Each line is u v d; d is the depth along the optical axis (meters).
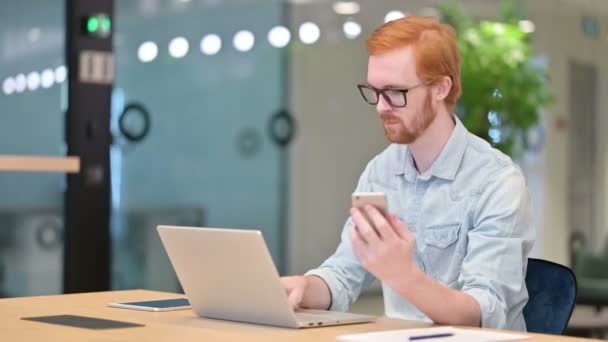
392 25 2.76
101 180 5.90
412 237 2.36
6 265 5.71
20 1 5.62
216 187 6.73
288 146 7.15
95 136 5.86
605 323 6.96
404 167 3.00
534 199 8.64
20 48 5.63
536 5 8.56
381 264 2.37
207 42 6.66
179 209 6.51
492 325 2.54
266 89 7.05
